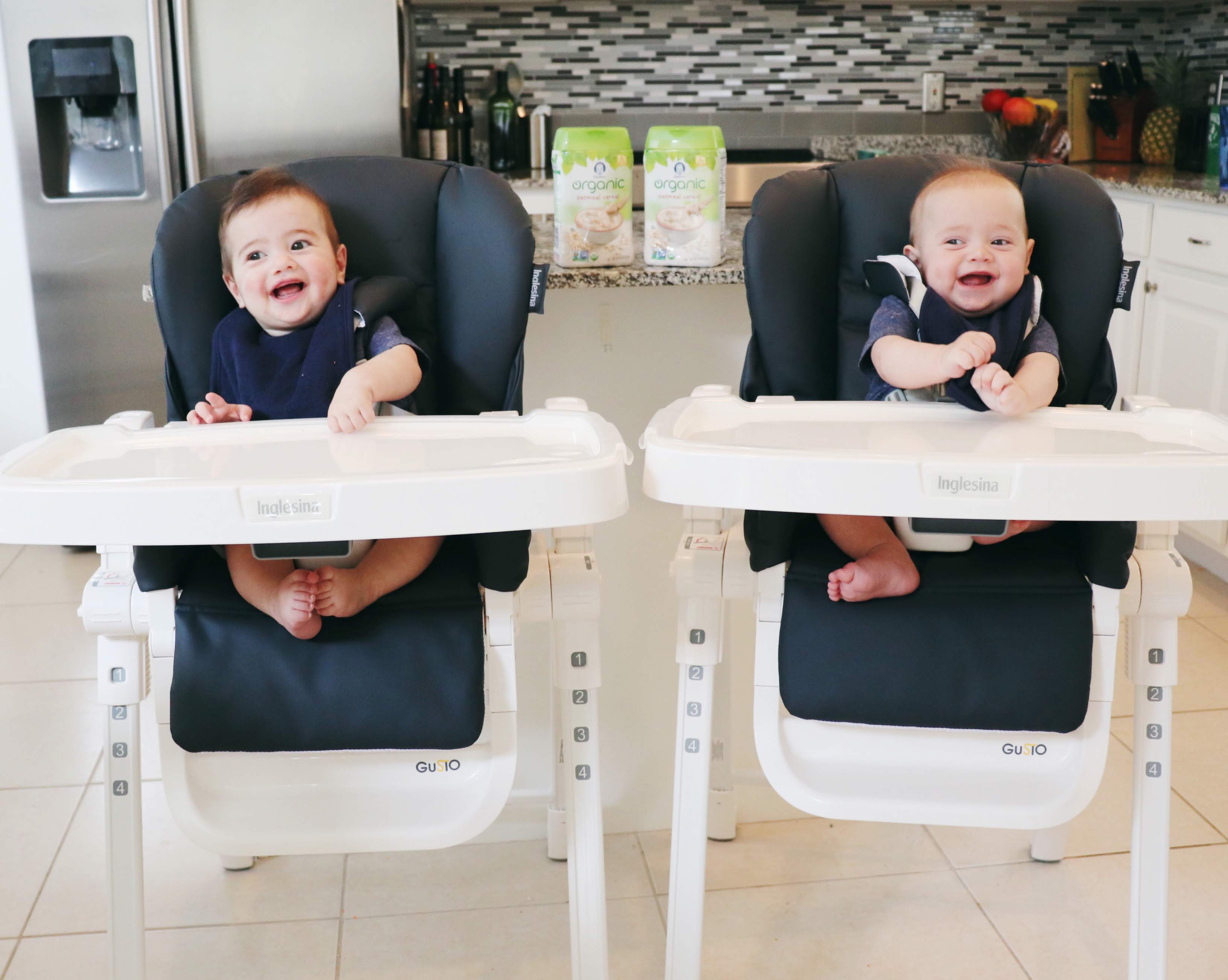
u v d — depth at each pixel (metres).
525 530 1.19
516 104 3.64
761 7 3.79
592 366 1.78
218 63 2.96
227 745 1.15
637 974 1.57
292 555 1.07
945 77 3.89
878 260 1.40
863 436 1.12
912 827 1.90
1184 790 1.98
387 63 3.01
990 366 1.19
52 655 2.53
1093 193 1.39
